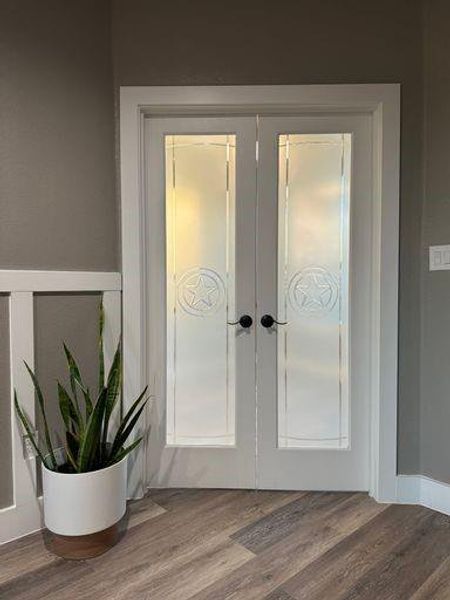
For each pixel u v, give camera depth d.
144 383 2.01
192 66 1.91
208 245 2.04
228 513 1.86
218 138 2.02
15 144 1.65
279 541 1.66
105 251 1.92
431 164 1.88
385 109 1.89
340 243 2.03
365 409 2.03
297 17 1.90
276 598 1.36
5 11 1.62
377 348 1.94
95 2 1.87
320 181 2.02
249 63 1.91
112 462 1.63
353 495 2.01
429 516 1.84
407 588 1.41
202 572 1.48
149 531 1.72
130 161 1.93
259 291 2.03
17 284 1.64
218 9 1.91
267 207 2.01
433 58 1.86
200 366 2.07
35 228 1.71
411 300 1.93
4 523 1.63
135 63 1.92
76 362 1.84
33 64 1.69
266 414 2.04
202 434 2.08
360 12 1.89
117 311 1.95
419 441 1.95
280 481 2.04
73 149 1.81
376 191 1.94
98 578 1.45
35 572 1.48
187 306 2.06
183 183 2.04
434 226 1.88
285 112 1.97
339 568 1.50
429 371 1.91
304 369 2.05
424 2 1.87
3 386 1.64
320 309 2.04
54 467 1.59
